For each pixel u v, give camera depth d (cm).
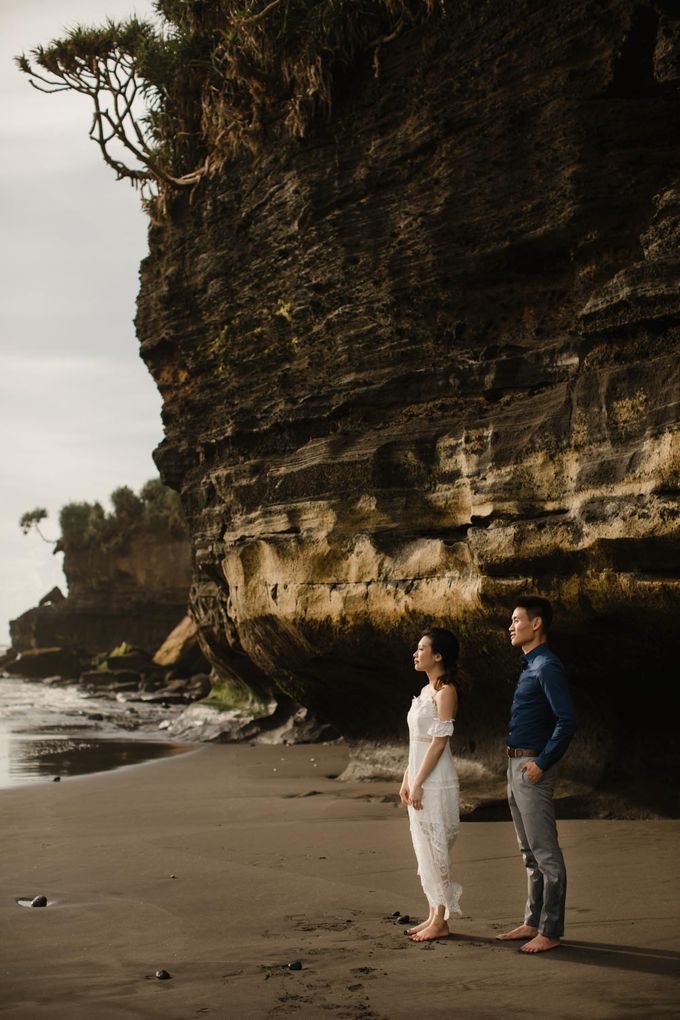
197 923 568
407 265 1173
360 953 498
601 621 863
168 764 1498
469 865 705
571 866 683
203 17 1586
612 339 870
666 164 970
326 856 759
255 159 1474
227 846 809
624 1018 391
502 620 941
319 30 1245
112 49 1656
